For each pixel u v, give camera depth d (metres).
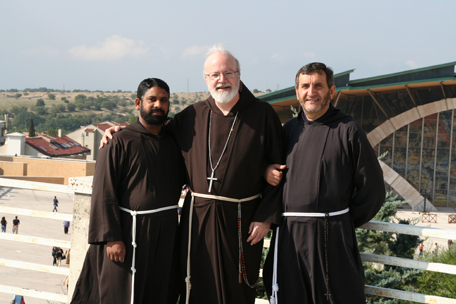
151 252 3.12
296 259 3.02
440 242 21.95
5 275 16.25
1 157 44.00
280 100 36.03
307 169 3.02
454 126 37.53
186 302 3.25
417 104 37.41
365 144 2.96
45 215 3.85
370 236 6.84
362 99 38.97
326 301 2.96
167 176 3.22
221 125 3.24
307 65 3.06
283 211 3.10
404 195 37.88
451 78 32.09
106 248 3.13
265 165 3.28
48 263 18.48
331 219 2.96
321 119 3.10
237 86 3.17
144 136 3.20
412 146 38.28
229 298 3.24
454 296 7.13
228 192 3.18
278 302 3.08
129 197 3.13
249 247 3.25
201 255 3.21
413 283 6.45
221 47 3.21
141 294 3.12
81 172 42.06
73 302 3.30
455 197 38.22
